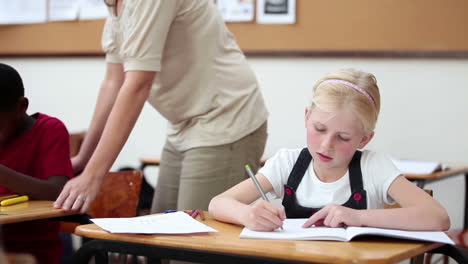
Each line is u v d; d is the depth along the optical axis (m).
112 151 1.57
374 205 1.26
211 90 1.69
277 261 0.94
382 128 2.91
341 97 1.17
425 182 2.30
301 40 2.99
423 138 2.84
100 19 3.40
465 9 2.73
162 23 1.56
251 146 1.75
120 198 1.94
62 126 1.84
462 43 2.74
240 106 1.71
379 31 2.86
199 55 1.67
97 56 3.41
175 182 1.83
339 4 2.92
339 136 1.18
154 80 1.73
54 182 1.70
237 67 1.74
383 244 1.00
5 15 3.62
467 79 2.76
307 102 3.02
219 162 1.68
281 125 3.07
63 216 1.57
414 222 1.09
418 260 1.29
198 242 1.01
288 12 3.01
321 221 1.14
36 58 3.59
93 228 1.12
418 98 2.84
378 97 1.23
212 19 1.70
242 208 1.16
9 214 1.33
